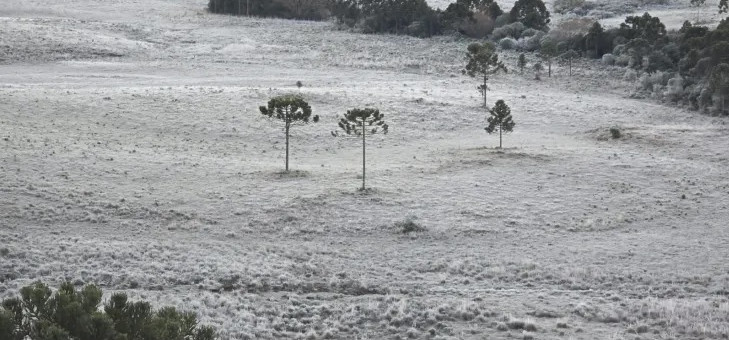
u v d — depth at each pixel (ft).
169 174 176.24
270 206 157.79
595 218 157.79
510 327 85.71
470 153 212.43
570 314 92.02
